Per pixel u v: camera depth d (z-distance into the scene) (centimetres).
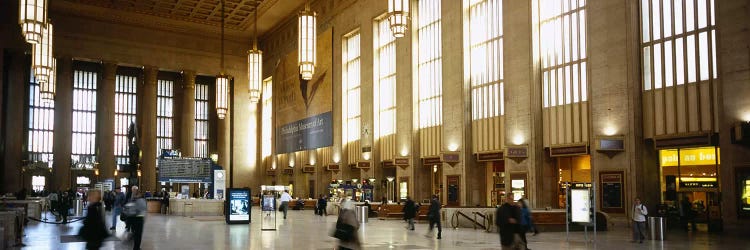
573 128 2156
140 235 1179
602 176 1989
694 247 1272
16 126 4072
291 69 4409
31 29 1450
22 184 4200
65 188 4197
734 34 1608
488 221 1728
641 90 1923
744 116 1567
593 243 1370
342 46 3775
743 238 1470
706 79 1728
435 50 2967
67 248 1269
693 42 1770
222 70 3059
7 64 4178
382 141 3341
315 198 3972
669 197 1898
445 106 2805
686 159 1855
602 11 2027
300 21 1858
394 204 2542
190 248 1273
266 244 1366
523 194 2323
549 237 1535
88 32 4406
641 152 1903
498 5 2569
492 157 2523
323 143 3881
